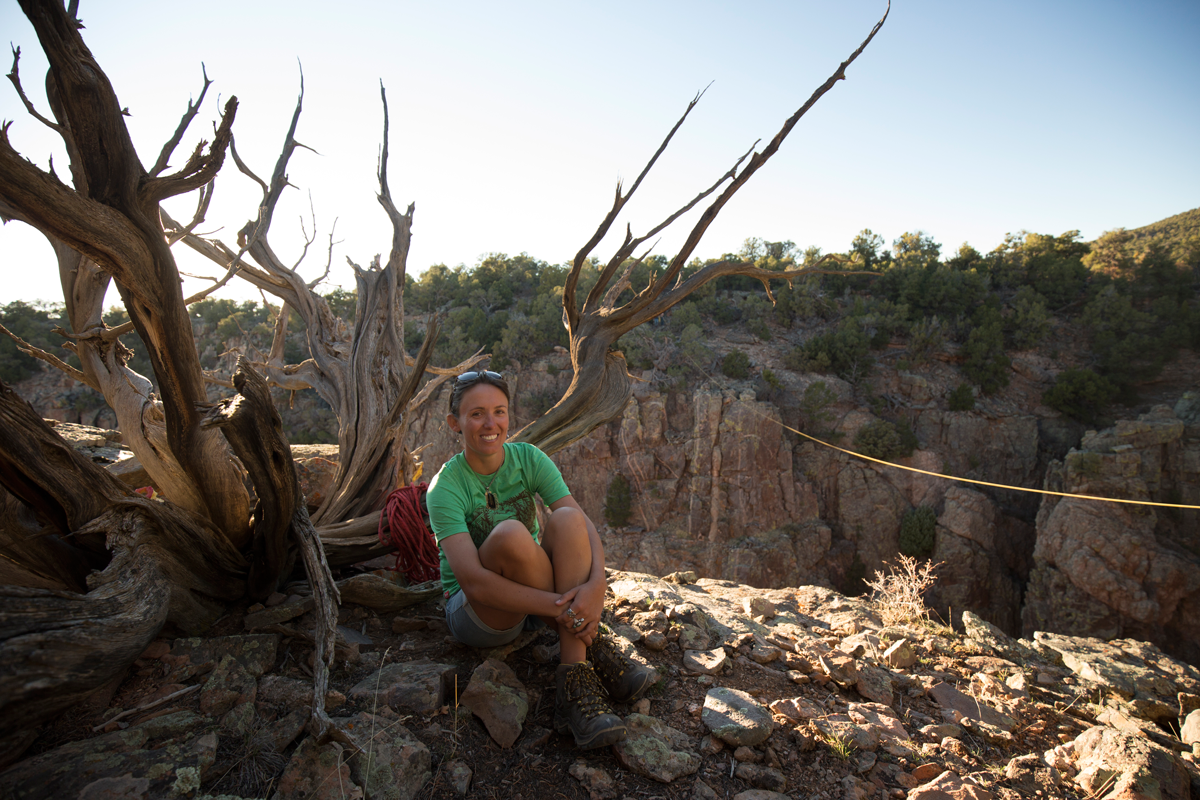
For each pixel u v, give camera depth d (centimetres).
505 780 177
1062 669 308
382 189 502
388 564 354
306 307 513
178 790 157
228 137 192
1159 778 194
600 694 196
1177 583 3419
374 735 182
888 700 242
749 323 6244
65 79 165
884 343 5847
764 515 4622
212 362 5456
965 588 4375
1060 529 3775
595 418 397
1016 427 4962
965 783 189
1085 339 5969
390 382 444
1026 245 7419
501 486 223
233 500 252
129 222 190
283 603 261
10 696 137
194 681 208
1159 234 12144
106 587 190
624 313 397
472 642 223
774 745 199
